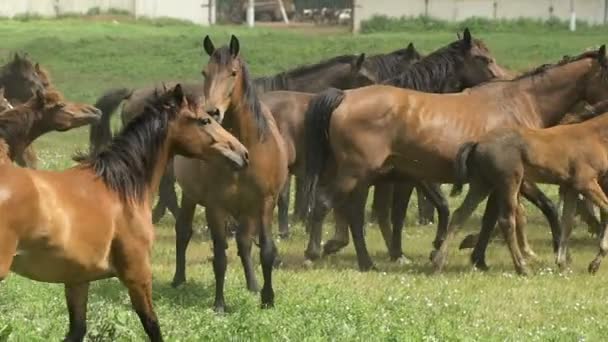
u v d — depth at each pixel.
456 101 16.80
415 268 16.94
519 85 17.31
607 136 16.44
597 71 17.27
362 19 53.16
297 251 18.02
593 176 16.34
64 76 39.09
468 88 18.05
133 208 9.94
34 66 19.11
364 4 53.19
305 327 11.52
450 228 16.42
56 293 12.77
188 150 10.67
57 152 27.44
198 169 13.17
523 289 15.14
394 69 19.98
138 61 41.38
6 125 12.73
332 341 11.02
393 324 11.91
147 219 10.05
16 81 18.91
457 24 51.59
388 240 17.86
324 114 16.44
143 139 10.21
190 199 14.17
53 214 9.18
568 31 50.00
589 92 17.38
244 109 12.99
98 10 56.19
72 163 24.77
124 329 10.44
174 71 39.97
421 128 16.38
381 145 16.38
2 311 11.73
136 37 46.91
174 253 17.38
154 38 46.25
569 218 16.64
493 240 19.22
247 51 42.72
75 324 10.05
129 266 9.88
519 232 16.91
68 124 13.28
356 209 16.62
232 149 10.81
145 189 10.15
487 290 15.02
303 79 19.69
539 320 13.24
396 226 17.50
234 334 11.01
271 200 13.31
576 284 15.71
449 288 15.02
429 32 50.56
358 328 11.57
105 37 46.12
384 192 17.80
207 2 58.72
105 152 10.01
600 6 52.75
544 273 16.44
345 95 16.52
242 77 12.99
